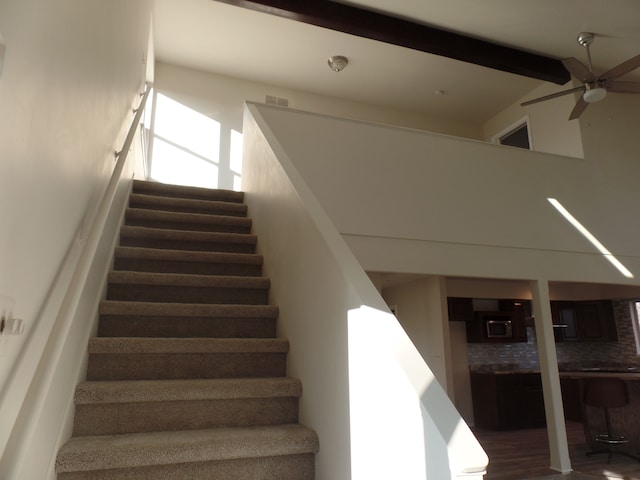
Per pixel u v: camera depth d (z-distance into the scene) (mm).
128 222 3543
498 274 4484
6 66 940
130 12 3000
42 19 1164
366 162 4242
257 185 3805
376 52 6055
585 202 5215
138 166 4777
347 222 4023
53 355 1162
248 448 1762
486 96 7082
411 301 6605
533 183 4945
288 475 1835
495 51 5590
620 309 7594
